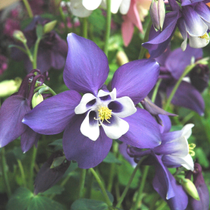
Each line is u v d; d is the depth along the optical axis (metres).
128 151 0.24
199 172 0.24
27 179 0.33
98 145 0.21
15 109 0.20
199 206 0.23
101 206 0.24
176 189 0.23
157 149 0.23
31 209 0.25
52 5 0.31
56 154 0.22
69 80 0.20
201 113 0.31
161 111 0.22
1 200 0.33
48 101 0.19
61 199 0.32
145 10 0.28
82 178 0.26
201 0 0.20
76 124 0.21
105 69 0.20
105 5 0.24
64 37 0.33
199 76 0.31
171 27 0.20
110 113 0.20
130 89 0.21
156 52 0.21
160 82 0.31
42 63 0.30
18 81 0.26
